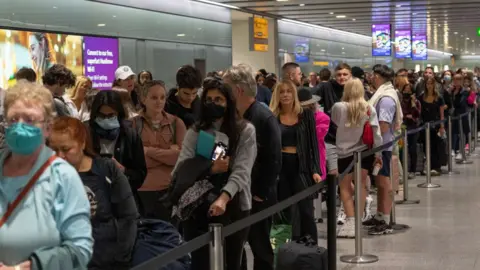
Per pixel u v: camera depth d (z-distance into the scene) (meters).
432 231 8.47
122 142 4.79
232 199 4.48
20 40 12.41
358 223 7.04
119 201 3.74
